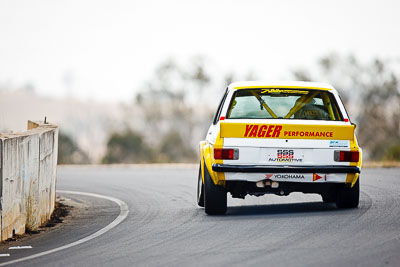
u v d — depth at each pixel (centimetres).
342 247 2556
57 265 2506
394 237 2711
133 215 3856
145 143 13712
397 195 4116
